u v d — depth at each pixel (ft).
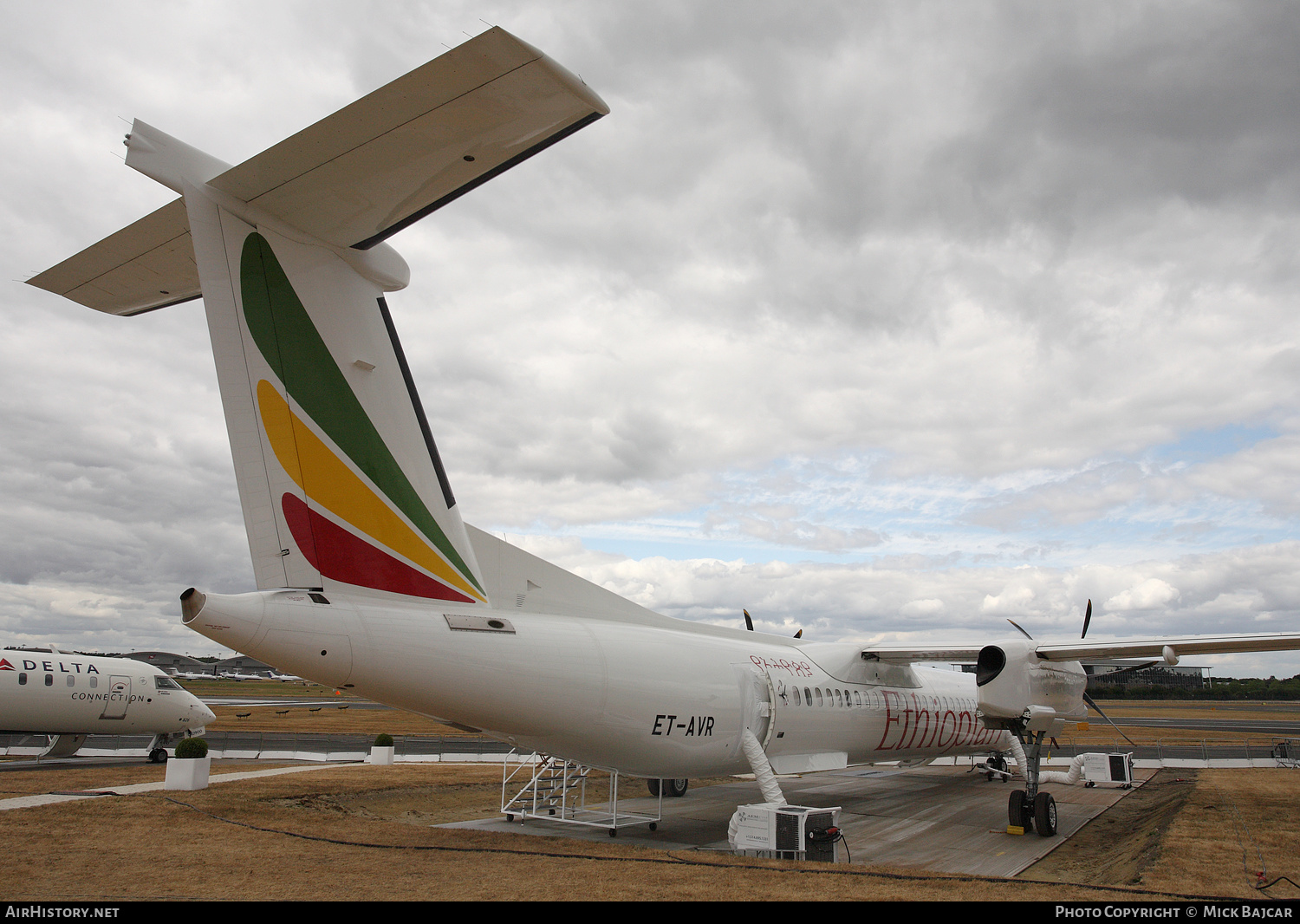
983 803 54.70
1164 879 27.71
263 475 21.44
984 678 41.86
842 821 46.21
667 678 32.94
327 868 26.94
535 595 32.45
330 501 23.03
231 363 20.90
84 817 35.65
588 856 29.37
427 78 15.84
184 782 44.45
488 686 26.50
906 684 53.06
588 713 29.81
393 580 24.79
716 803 51.42
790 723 40.34
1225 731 140.15
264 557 21.39
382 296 25.23
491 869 27.02
